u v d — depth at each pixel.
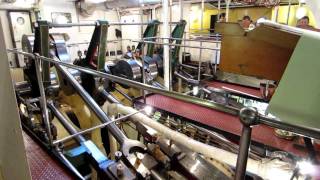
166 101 3.65
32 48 3.51
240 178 0.79
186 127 2.95
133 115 2.84
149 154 2.23
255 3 6.11
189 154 2.18
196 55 6.99
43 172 1.94
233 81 4.26
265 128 2.66
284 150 2.22
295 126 0.66
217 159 2.10
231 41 1.01
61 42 3.75
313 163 1.35
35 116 2.92
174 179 2.00
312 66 0.72
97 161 2.21
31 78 3.53
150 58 4.73
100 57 3.64
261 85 3.50
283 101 0.76
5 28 6.71
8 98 0.70
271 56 0.92
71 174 1.94
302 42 0.75
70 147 2.80
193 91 3.87
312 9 1.33
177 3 7.54
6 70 0.67
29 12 7.09
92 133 3.39
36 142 2.36
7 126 0.76
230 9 7.04
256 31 0.92
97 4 7.89
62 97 3.73
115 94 4.16
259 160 2.00
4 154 0.82
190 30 7.48
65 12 7.78
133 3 7.20
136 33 9.38
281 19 6.06
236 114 0.77
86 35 8.57
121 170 2.01
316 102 0.71
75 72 3.63
